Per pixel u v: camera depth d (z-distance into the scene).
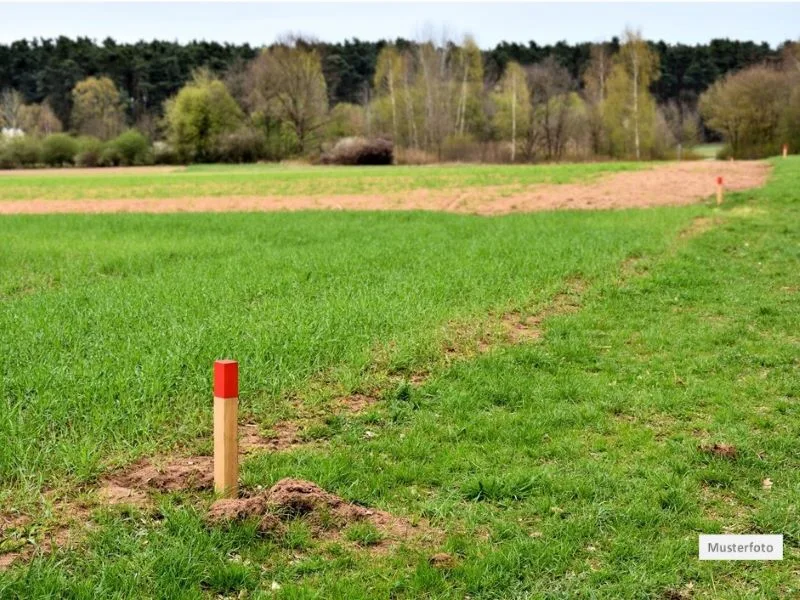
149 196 38.25
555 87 84.81
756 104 71.75
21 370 8.02
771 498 6.01
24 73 134.38
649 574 4.97
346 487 6.05
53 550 4.92
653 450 6.86
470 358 9.42
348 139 81.81
